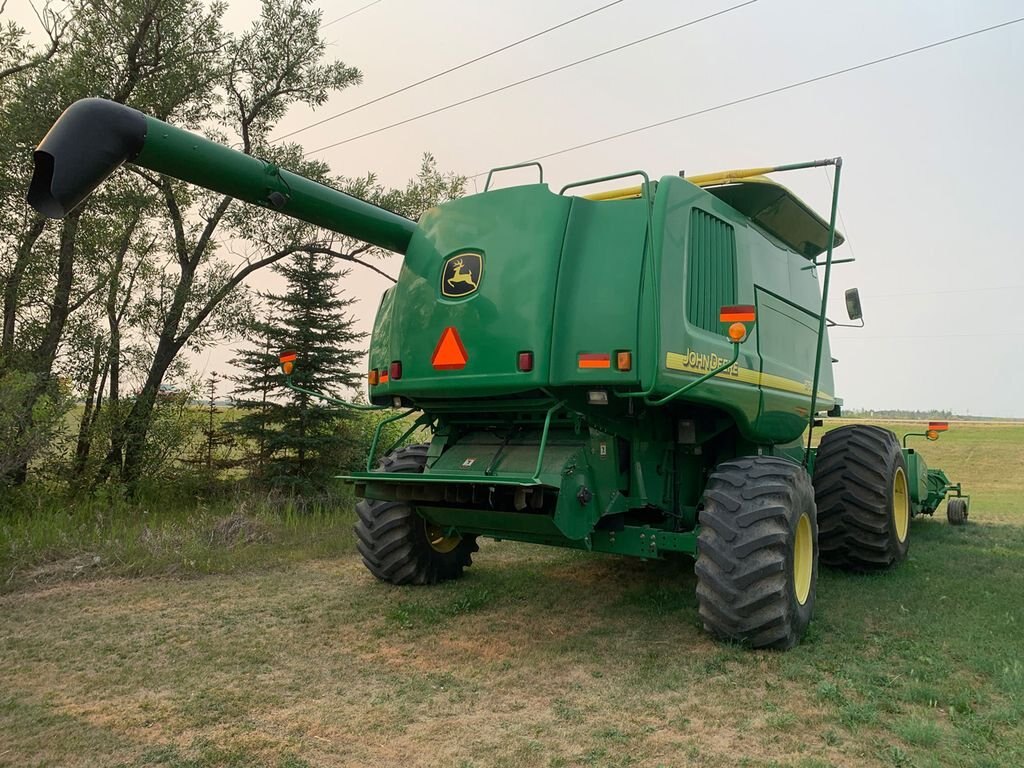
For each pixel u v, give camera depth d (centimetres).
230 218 1204
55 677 393
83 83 1013
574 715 339
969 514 1121
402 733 321
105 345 1070
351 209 503
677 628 478
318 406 1120
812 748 304
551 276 431
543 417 473
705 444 571
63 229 1024
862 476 616
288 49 1262
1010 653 409
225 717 339
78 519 848
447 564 606
